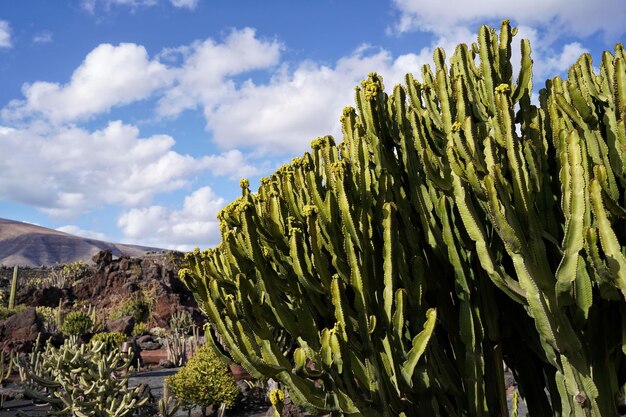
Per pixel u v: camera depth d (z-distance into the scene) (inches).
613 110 120.3
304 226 143.9
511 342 145.2
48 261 4960.6
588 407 111.7
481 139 134.0
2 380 573.3
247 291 126.5
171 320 1018.7
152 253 1385.3
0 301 1165.1
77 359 367.6
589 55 132.1
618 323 117.0
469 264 131.9
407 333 129.0
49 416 343.6
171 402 442.6
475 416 125.0
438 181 125.8
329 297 130.5
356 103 154.8
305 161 165.2
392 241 120.0
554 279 108.3
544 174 125.0
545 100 155.6
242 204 133.5
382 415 119.0
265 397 436.8
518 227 106.7
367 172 129.4
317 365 124.4
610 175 114.1
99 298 1213.7
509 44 146.8
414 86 155.5
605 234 101.7
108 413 342.0
